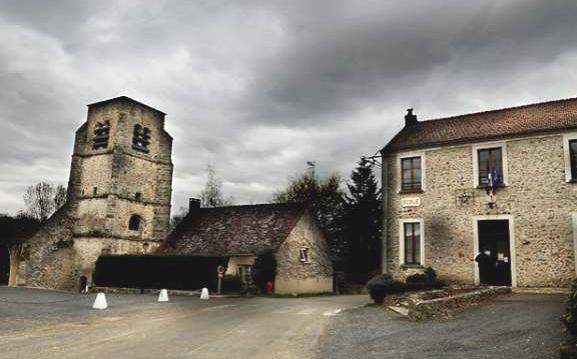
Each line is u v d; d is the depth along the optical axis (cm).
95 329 1179
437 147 2123
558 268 1791
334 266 3497
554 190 1842
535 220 1862
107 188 3331
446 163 2095
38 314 1491
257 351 902
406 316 1339
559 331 950
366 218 4141
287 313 1562
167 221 3684
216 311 1631
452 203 2052
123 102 3450
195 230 3278
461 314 1303
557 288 1778
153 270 2803
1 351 884
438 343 941
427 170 2136
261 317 1448
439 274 2027
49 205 6412
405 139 2278
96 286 3077
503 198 1938
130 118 3494
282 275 2727
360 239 4131
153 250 3566
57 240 3475
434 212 2086
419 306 1262
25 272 3569
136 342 987
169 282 2709
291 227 2891
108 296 2436
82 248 3347
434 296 1505
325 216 4938
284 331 1155
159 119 3759
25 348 914
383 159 2272
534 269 1838
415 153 2181
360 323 1280
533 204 1875
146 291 2786
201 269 2602
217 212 3409
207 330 1168
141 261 2881
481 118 2247
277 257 2697
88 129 3584
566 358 689
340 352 895
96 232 3297
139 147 3550
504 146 1967
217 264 2544
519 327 1034
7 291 2906
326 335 1093
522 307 1337
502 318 1177
